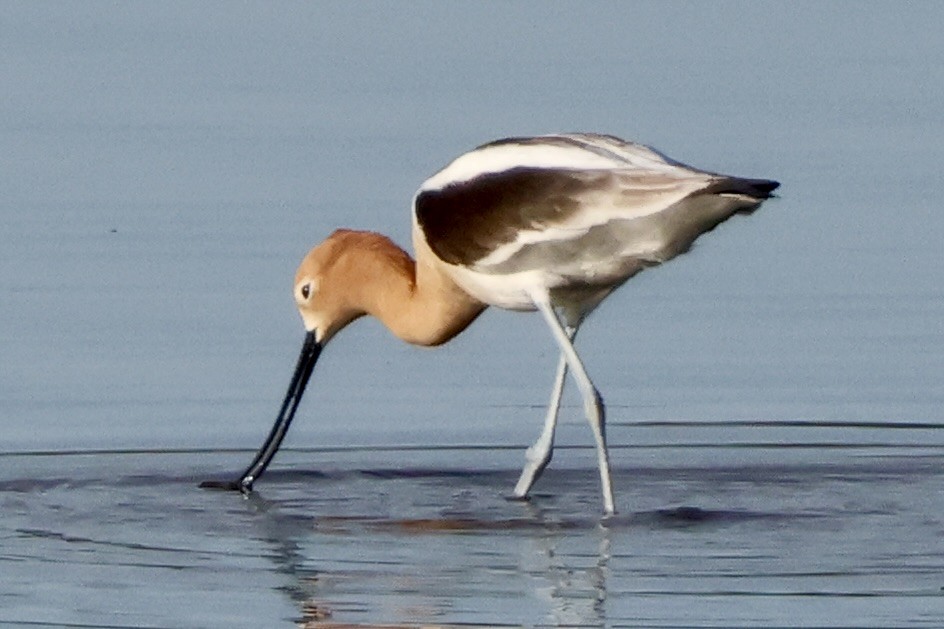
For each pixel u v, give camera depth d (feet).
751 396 56.13
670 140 68.69
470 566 42.50
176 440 53.21
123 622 39.06
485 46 76.89
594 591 40.63
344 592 40.68
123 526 45.65
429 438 53.88
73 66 75.36
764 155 67.92
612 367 57.26
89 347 57.16
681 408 55.67
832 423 54.75
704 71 74.43
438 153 67.26
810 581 41.22
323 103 71.92
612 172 45.03
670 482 50.29
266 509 47.37
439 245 47.55
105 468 50.96
